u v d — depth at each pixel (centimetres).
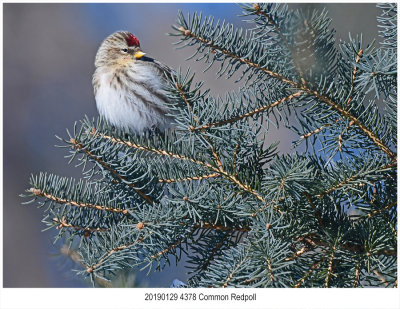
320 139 522
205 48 507
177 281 579
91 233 559
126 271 628
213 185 525
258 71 513
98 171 554
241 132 519
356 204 517
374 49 492
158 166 557
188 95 504
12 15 1823
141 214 515
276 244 467
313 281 480
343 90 504
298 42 480
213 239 556
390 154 508
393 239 495
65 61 1833
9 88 1770
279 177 477
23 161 1698
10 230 1606
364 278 506
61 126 1780
